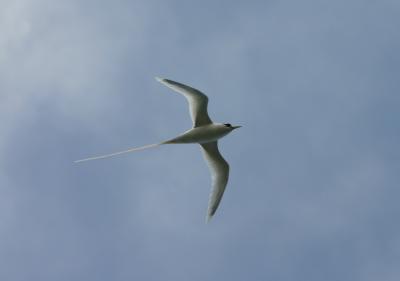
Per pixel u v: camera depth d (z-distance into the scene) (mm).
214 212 19594
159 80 18531
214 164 19953
